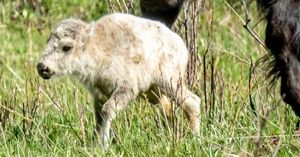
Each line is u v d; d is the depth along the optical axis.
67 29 25.22
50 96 30.05
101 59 25.45
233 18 44.91
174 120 25.72
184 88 26.67
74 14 49.38
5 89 33.47
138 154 24.75
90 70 25.50
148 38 25.84
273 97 28.42
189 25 30.77
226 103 28.81
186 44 30.33
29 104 29.25
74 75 25.67
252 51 40.41
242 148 24.09
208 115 27.78
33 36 46.38
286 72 25.92
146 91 26.58
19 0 49.28
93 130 26.14
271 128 27.00
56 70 25.20
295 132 26.52
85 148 24.55
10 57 43.06
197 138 25.42
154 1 28.30
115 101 25.41
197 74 30.66
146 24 26.05
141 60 25.62
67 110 28.75
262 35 40.59
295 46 25.81
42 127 27.09
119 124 26.33
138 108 27.33
